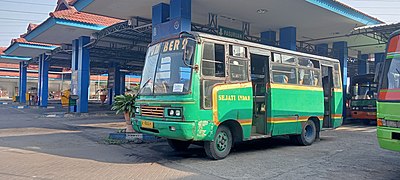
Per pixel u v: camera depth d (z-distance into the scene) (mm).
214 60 7738
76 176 6309
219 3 12602
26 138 11242
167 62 7867
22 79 36406
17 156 8086
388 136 6074
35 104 32625
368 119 18750
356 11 14484
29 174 6379
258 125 9312
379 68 6645
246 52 8578
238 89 8195
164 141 10969
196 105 7176
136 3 12602
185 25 11641
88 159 7949
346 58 19984
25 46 24328
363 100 18578
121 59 29656
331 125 11656
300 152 9180
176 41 7891
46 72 29297
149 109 7840
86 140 10984
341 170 6984
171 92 7422
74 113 20703
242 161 7852
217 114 7621
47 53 27578
